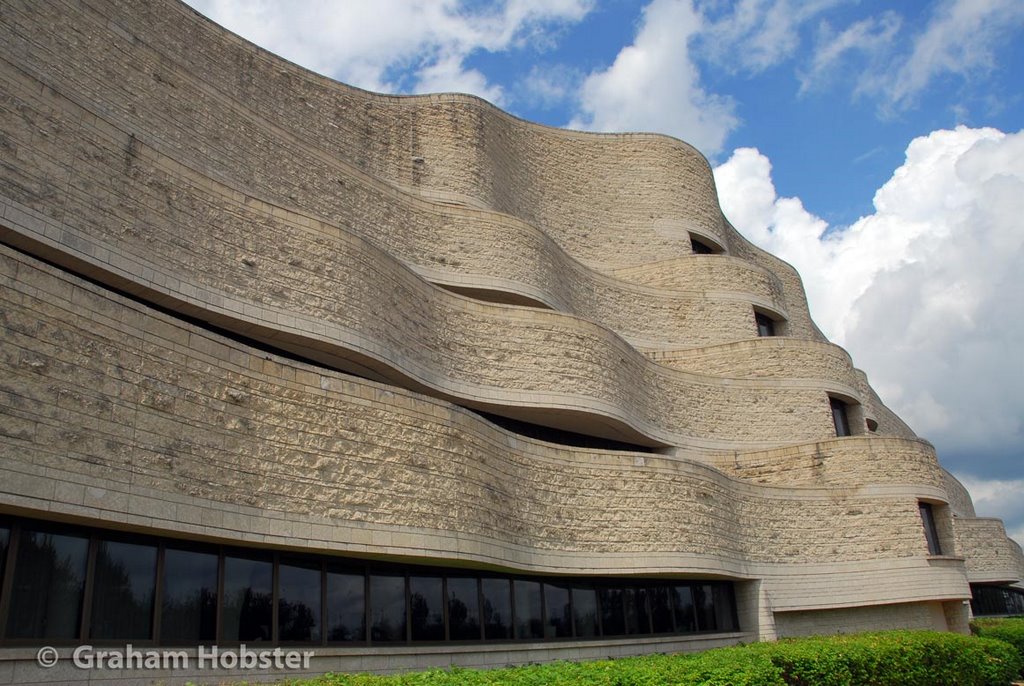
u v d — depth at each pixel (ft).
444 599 57.41
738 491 83.35
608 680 40.04
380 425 53.06
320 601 49.75
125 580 40.88
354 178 78.95
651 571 70.74
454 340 73.92
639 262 120.57
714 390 99.71
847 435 107.55
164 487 41.52
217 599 44.55
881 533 90.74
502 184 106.32
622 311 106.32
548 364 78.69
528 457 65.67
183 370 44.01
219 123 67.56
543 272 91.30
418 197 85.15
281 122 83.25
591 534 68.44
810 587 85.15
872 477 92.79
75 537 39.37
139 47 62.39
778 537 85.61
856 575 87.92
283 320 57.93
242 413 46.42
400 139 95.61
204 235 55.11
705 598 80.18
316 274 60.95
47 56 55.16
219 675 43.27
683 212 126.62
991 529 142.10
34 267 38.29
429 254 83.87
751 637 80.84
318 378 50.83
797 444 95.14
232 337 58.03
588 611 68.69
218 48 78.59
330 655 48.75
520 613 62.85
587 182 122.01
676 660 51.11
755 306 115.55
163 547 42.83
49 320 38.40
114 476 39.45
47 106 47.09
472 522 56.54
